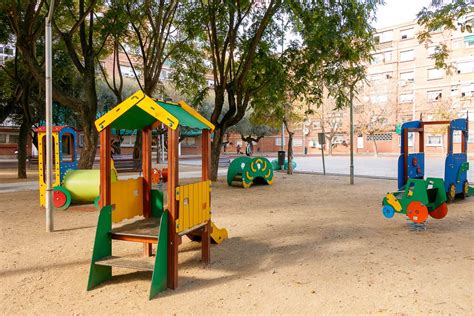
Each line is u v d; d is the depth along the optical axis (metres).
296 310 3.88
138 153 17.80
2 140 37.66
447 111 41.09
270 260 5.55
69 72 19.25
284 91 15.38
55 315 3.84
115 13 14.03
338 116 46.25
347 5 12.30
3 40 15.84
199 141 53.41
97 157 35.25
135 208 5.53
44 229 7.61
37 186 14.63
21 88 17.53
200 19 14.39
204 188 5.33
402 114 47.97
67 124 27.62
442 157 38.94
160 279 4.36
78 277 4.91
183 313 3.85
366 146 52.00
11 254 5.91
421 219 7.12
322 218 8.55
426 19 10.52
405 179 10.16
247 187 14.18
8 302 4.16
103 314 3.84
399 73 48.69
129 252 6.00
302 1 12.45
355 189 13.62
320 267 5.20
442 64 11.82
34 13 11.45
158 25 13.90
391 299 4.11
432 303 4.00
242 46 15.03
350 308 3.91
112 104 31.08
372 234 7.04
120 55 40.19
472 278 4.70
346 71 14.00
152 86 14.51
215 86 15.48
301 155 46.97
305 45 13.98
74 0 15.33
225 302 4.09
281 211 9.46
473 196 11.94
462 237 6.79
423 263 5.30
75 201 10.38
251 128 41.53
